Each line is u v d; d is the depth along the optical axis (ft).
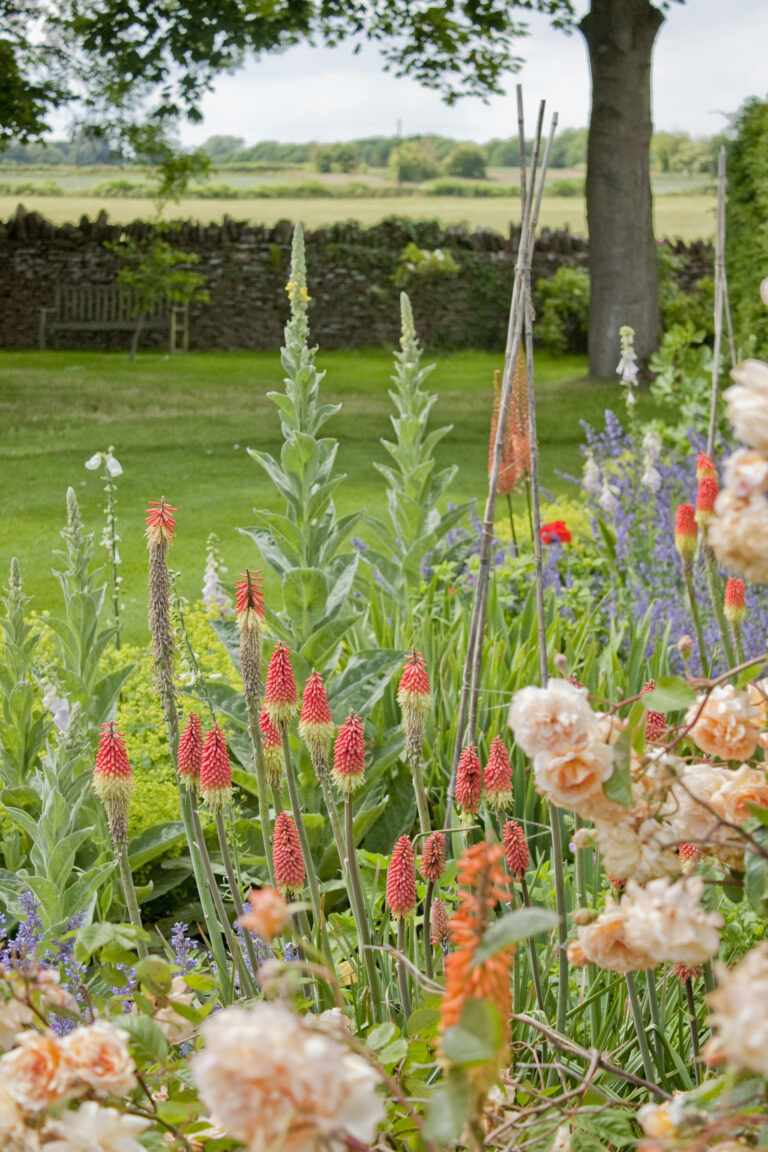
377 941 8.93
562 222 122.52
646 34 54.65
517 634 15.81
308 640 12.66
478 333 71.10
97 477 36.06
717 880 5.71
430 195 158.51
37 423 45.39
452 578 17.06
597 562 20.08
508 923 4.00
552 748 5.07
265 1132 3.35
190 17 58.23
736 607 9.27
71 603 12.44
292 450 13.05
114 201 125.08
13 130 65.98
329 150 228.84
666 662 14.51
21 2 61.41
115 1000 6.10
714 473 10.22
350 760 7.55
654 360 25.72
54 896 10.53
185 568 25.54
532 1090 5.64
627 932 4.92
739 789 5.57
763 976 3.80
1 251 68.54
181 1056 6.79
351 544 19.06
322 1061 3.46
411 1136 5.64
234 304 69.77
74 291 68.59
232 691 12.28
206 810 9.15
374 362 65.98
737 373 4.44
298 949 7.63
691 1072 7.72
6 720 12.53
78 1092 4.47
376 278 70.33
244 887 11.55
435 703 14.19
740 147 32.30
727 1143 4.34
